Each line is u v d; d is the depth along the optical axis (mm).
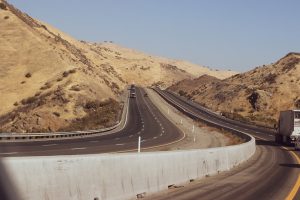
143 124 76625
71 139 49625
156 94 160625
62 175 9922
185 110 111312
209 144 50531
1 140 42812
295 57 155000
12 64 97875
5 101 86375
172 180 16562
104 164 11781
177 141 51688
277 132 55406
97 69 138625
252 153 36656
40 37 110438
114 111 87000
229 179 20203
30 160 8875
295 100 129625
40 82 92688
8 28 108062
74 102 85062
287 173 23703
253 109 130625
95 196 11195
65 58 106312
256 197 15227
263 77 148375
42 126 77688
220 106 138375
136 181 13594
